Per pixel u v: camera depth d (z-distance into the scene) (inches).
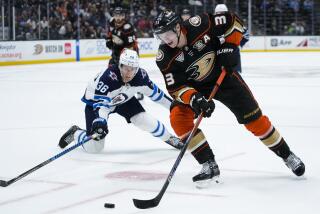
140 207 147.9
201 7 1068.5
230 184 182.1
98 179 192.2
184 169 206.5
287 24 1129.4
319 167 204.7
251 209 153.3
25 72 707.4
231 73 175.9
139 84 219.1
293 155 187.0
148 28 1029.8
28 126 314.8
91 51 929.5
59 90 514.0
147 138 274.1
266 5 1120.2
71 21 908.0
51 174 200.5
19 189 179.0
